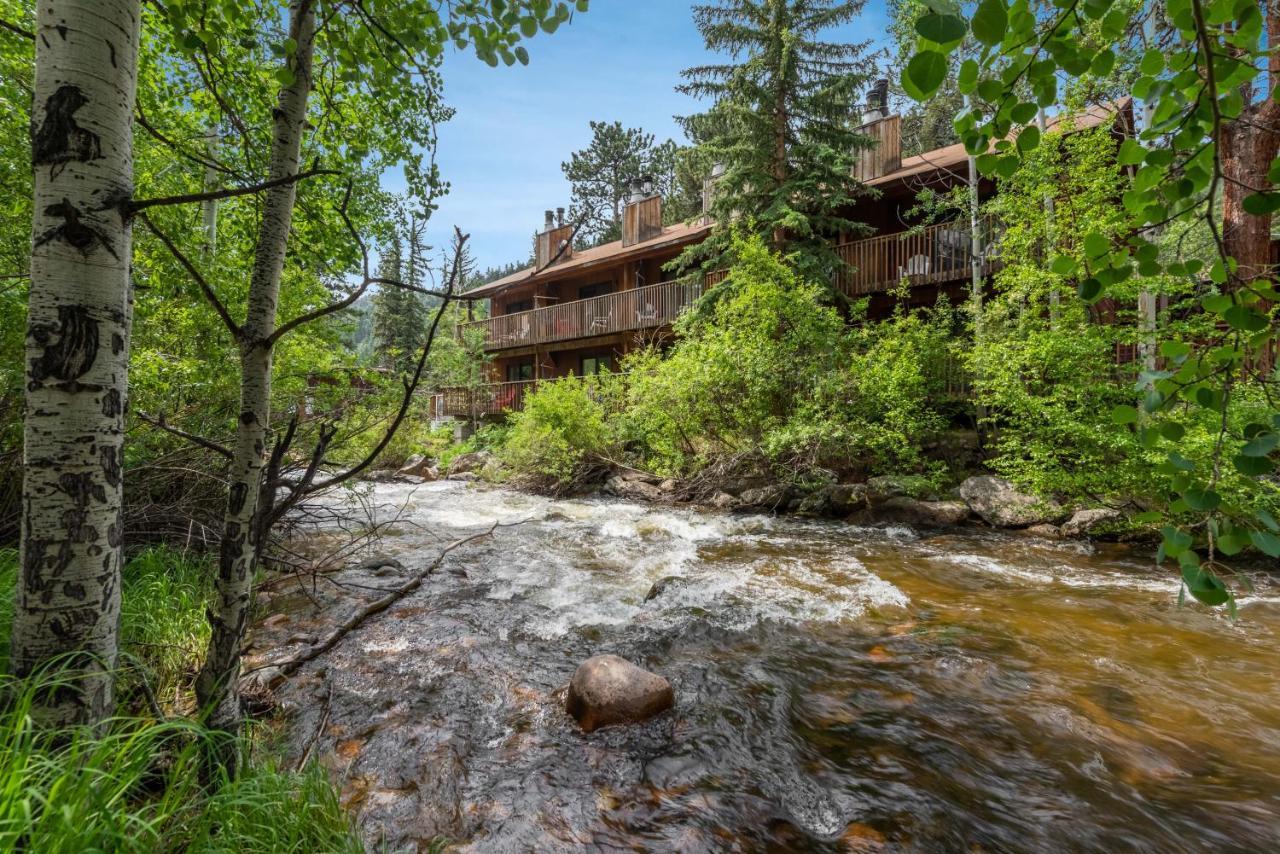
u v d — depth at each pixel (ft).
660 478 35.42
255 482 6.01
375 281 5.75
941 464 26.73
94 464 4.96
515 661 10.97
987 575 17.17
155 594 10.69
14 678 4.78
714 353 30.09
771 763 7.88
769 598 14.99
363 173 14.28
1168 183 3.72
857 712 9.21
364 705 9.14
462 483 41.78
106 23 4.88
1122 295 17.72
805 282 34.27
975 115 3.78
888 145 42.01
